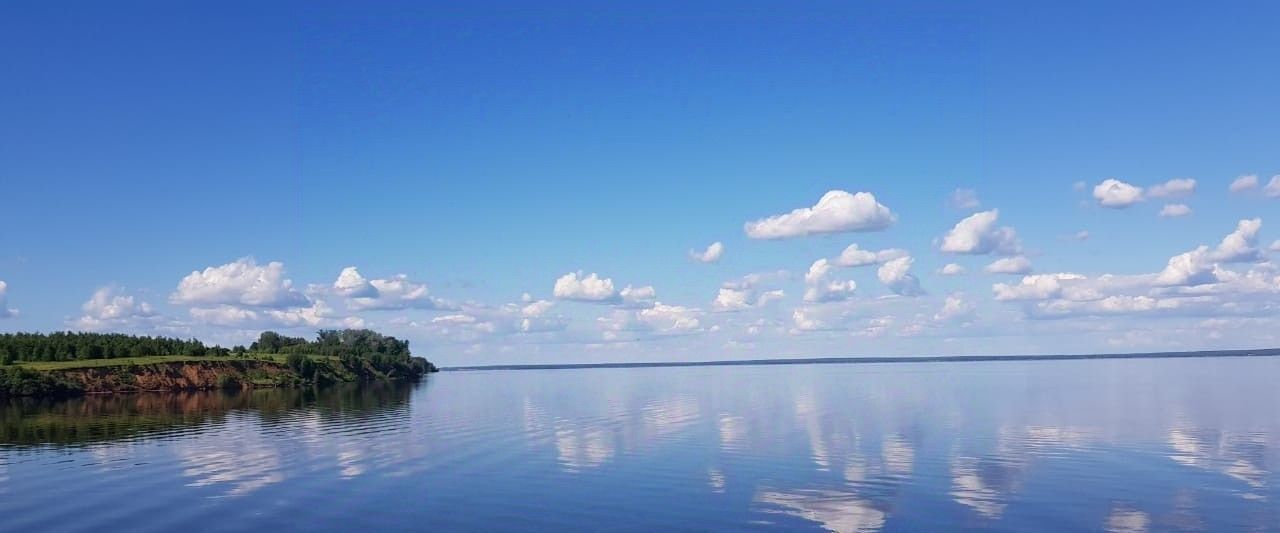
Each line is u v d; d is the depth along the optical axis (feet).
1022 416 270.87
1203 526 118.11
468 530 120.57
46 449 212.64
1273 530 115.55
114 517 132.77
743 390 492.95
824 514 127.34
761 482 152.87
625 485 151.74
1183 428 228.43
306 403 406.62
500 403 386.32
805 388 508.53
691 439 218.59
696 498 139.74
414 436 233.55
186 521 129.18
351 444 215.31
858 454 185.37
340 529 122.42
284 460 186.60
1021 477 154.30
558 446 206.59
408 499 142.00
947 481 151.23
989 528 118.42
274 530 122.52
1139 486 144.56
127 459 191.62
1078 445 195.21
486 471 168.96
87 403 435.12
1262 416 261.24
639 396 435.94
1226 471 157.89
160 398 485.56
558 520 125.70
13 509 139.44
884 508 130.62
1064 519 122.42
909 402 347.97
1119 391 408.05
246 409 362.33
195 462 184.75
